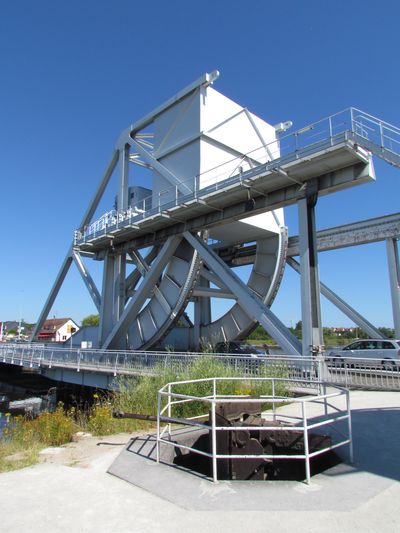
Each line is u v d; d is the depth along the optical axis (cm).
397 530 427
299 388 1472
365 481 569
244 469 660
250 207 2206
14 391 3503
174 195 2742
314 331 1792
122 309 3166
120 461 663
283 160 1855
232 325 3069
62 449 764
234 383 1198
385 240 2564
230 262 3478
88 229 3350
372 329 2598
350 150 1686
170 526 441
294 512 472
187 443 782
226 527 437
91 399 2617
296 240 2992
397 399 1262
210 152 2684
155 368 1580
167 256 2716
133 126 3269
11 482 573
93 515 468
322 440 699
